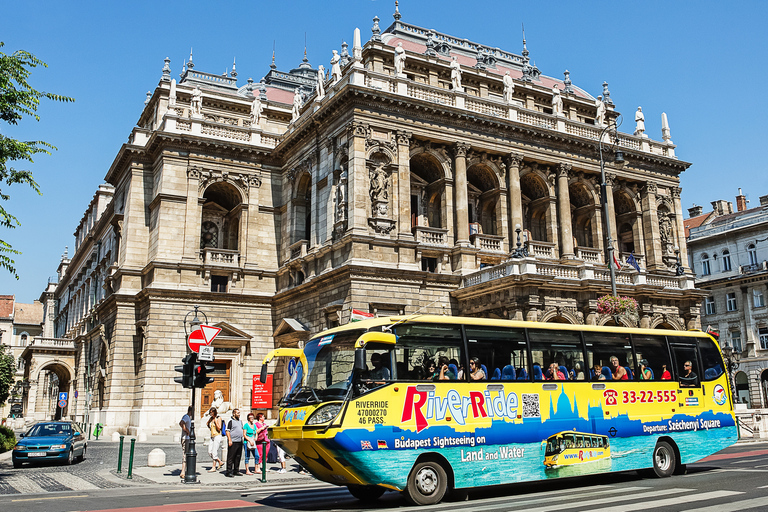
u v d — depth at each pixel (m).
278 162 56.47
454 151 49.12
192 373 24.42
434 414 18.23
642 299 47.34
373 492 19.45
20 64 26.83
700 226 86.12
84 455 35.44
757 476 20.52
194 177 52.78
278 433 18.34
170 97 54.41
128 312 52.66
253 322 52.72
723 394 24.50
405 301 44.41
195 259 51.56
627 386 22.02
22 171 26.73
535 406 19.92
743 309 78.38
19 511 16.88
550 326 21.12
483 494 20.03
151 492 21.52
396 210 45.66
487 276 44.34
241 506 17.78
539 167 53.31
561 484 22.00
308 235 53.62
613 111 65.38
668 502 15.53
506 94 53.34
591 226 55.47
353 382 17.41
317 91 52.59
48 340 83.81
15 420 86.00
